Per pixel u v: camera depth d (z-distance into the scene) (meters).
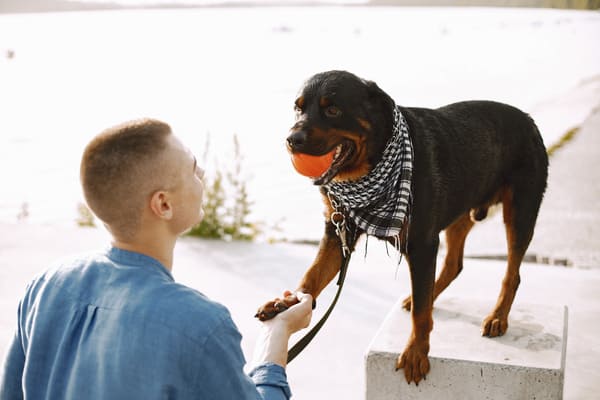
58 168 12.49
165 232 1.77
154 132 1.72
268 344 1.94
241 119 18.42
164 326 1.57
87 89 27.25
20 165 12.80
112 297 1.65
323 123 2.69
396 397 3.07
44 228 7.14
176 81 29.97
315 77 2.79
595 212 8.04
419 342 2.97
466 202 3.19
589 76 27.11
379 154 2.79
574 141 12.89
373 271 6.00
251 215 8.67
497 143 3.27
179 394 1.56
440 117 3.12
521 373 2.87
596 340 4.54
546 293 5.36
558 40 55.09
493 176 3.31
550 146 12.50
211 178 9.19
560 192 9.15
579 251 6.56
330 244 3.00
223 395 1.58
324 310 5.16
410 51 45.38
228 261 6.15
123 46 54.56
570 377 4.07
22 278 5.67
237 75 32.06
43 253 6.33
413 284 2.96
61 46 54.16
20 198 10.03
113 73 34.28
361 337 4.71
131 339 1.58
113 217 1.70
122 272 1.69
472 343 3.12
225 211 7.54
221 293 5.39
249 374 1.87
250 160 12.66
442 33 71.12
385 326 3.35
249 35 69.94
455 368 2.96
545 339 3.15
